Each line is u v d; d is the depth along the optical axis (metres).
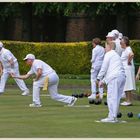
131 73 28.25
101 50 31.06
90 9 49.06
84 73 49.09
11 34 56.34
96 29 55.19
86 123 21.52
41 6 50.28
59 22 56.59
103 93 32.50
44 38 57.59
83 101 30.30
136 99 31.72
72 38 55.09
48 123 21.50
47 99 31.58
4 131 19.52
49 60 49.12
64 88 40.53
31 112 25.08
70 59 49.06
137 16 54.72
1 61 33.12
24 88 34.16
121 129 20.06
